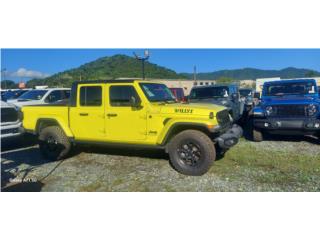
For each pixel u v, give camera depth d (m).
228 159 5.71
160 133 5.11
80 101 5.86
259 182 4.52
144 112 5.21
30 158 6.36
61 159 6.17
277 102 7.18
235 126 5.71
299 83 7.80
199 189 4.34
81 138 5.89
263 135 8.08
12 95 14.09
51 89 10.84
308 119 6.76
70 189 4.51
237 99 10.55
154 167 5.43
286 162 5.46
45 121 6.36
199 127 4.94
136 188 4.47
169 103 5.68
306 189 4.23
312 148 6.57
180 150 4.99
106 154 6.46
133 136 5.36
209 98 9.84
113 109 5.48
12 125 6.55
